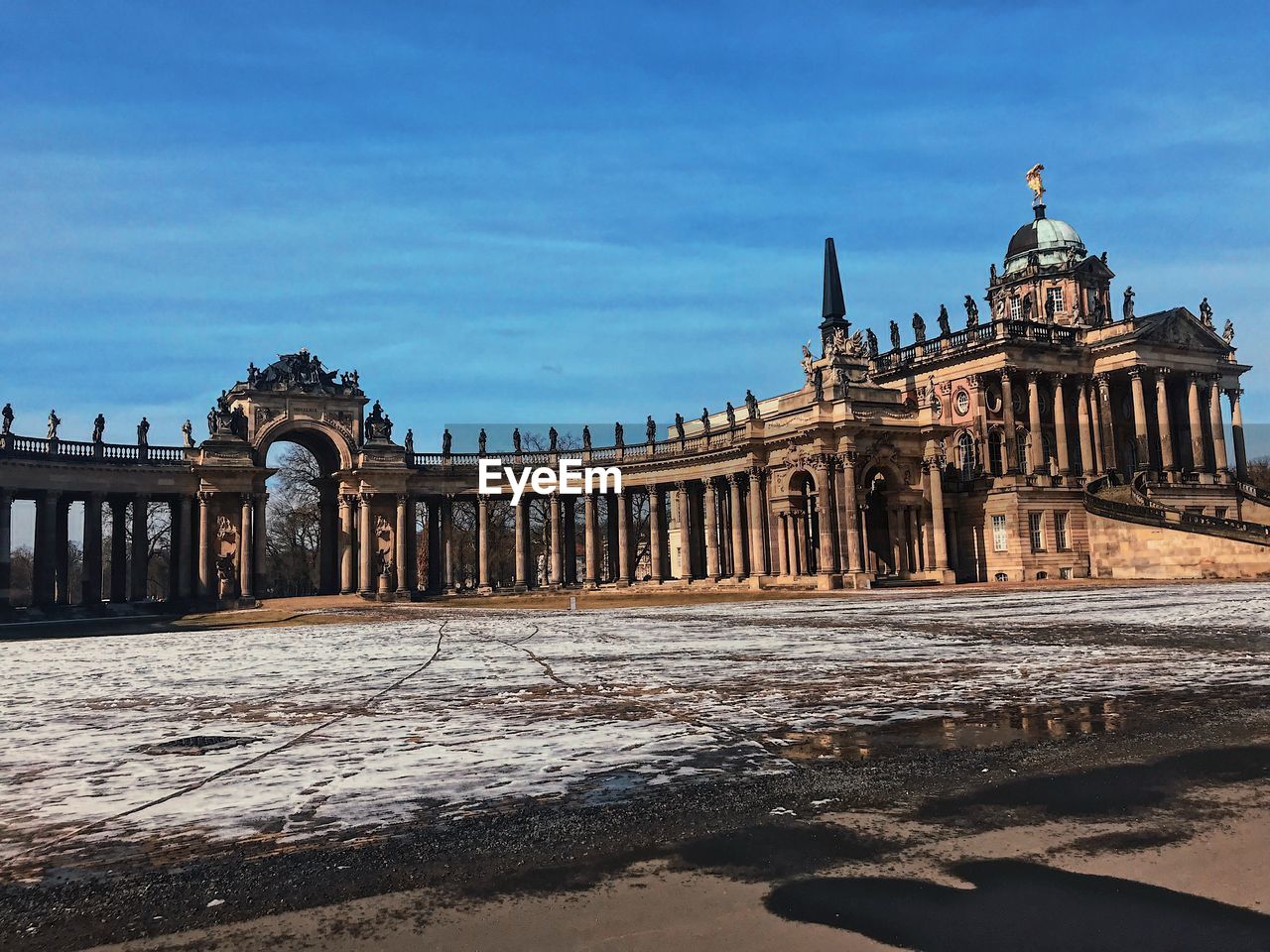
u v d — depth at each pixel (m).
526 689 24.16
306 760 15.91
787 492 100.06
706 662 29.00
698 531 138.62
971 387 110.62
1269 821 11.08
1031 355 109.81
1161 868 9.71
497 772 14.69
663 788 13.45
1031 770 13.91
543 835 11.39
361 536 113.31
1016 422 111.56
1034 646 30.80
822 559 94.12
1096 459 112.75
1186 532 92.81
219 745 17.53
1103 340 112.75
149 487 102.50
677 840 11.09
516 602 95.88
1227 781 12.89
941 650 30.52
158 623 76.94
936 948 7.98
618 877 9.93
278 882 10.01
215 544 104.81
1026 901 8.93
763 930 8.44
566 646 37.34
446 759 15.70
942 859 10.18
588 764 15.10
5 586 91.75
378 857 10.74
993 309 131.62
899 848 10.58
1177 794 12.34
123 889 9.92
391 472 114.94
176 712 22.00
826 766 14.59
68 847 11.36
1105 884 9.32
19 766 16.02
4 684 29.33
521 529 119.81
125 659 38.41
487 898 9.41
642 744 16.55
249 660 35.72
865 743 16.19
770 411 111.38
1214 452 116.69
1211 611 44.53
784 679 24.42
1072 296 123.81
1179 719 17.25
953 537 110.19
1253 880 9.31
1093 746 15.33
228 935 8.67
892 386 120.38
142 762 16.14
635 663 29.44
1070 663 25.58
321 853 10.92
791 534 99.81
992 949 7.93
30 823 12.41
